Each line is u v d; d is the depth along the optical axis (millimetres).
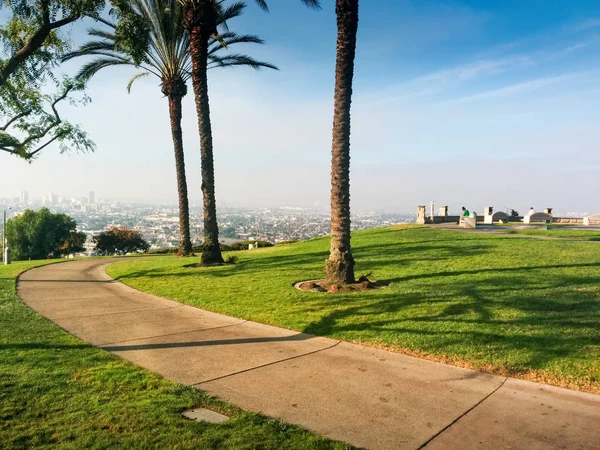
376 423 4285
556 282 10516
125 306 10312
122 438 3873
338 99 11383
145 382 5281
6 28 13688
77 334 7715
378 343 6910
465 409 4594
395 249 18047
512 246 17266
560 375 5328
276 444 3801
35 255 54094
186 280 13711
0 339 7141
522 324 7312
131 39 14281
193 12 17641
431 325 7543
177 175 24375
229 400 4828
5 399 4676
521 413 4488
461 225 29781
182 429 4051
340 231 11414
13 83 15445
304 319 8500
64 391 4945
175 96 23719
